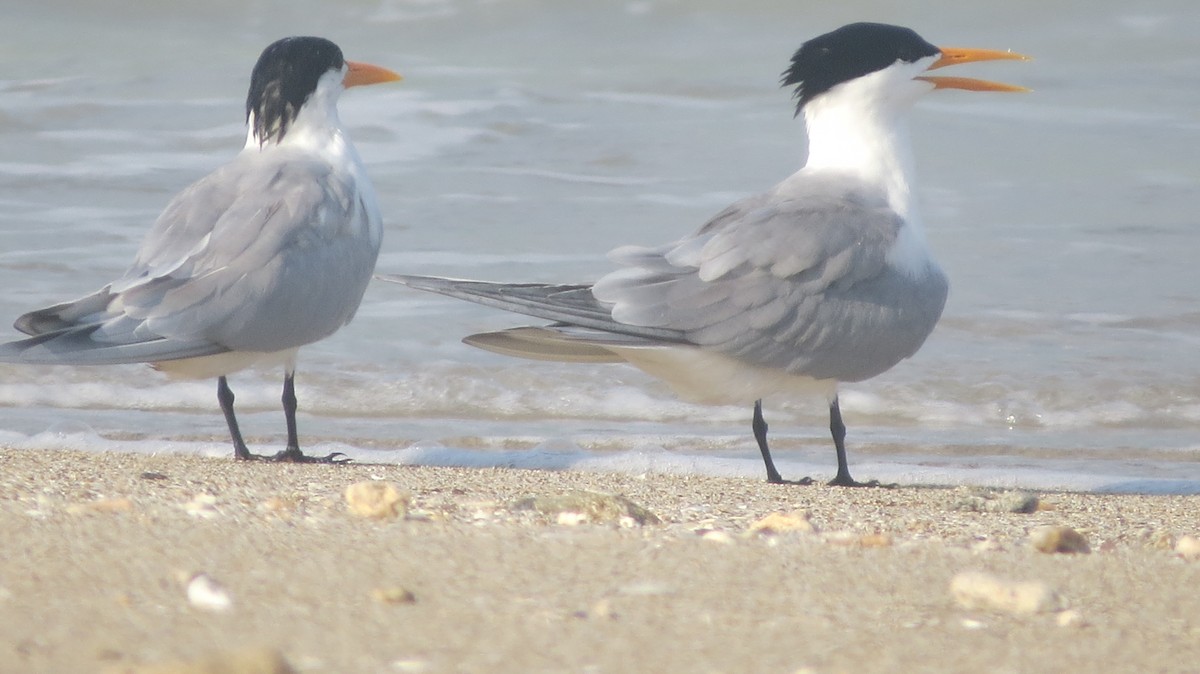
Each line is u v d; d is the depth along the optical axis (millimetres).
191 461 10828
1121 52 26375
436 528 7273
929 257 11203
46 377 14289
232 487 9062
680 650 5422
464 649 5316
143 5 29531
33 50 26938
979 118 23234
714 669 5238
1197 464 12328
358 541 6855
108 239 17719
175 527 6984
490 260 17062
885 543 7324
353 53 27234
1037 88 24625
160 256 11148
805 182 11344
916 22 28219
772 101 24047
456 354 14773
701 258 10555
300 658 5133
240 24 29031
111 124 22844
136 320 10789
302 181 11500
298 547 6695
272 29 28828
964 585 6227
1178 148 21484
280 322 11086
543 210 18922
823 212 10742
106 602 5684
